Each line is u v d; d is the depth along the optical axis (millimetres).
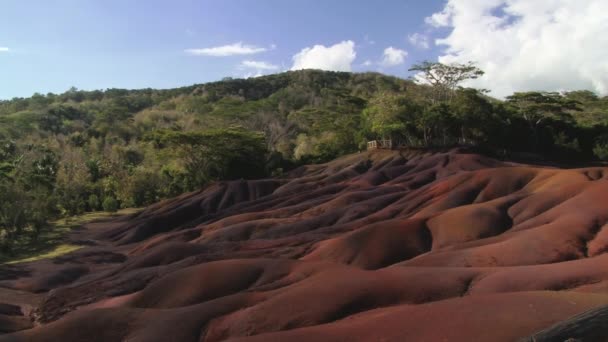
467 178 42906
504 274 20281
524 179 41000
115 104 157250
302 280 23688
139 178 78312
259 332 18875
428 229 31938
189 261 32281
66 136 117062
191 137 75812
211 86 177625
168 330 19594
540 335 13234
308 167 80938
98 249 48125
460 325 15023
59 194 69812
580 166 72375
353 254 30219
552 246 24984
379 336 15664
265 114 109375
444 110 75312
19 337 19844
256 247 36000
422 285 19984
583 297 15719
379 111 79812
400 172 64250
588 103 109188
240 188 64562
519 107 85438
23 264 42375
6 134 105750
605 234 25109
